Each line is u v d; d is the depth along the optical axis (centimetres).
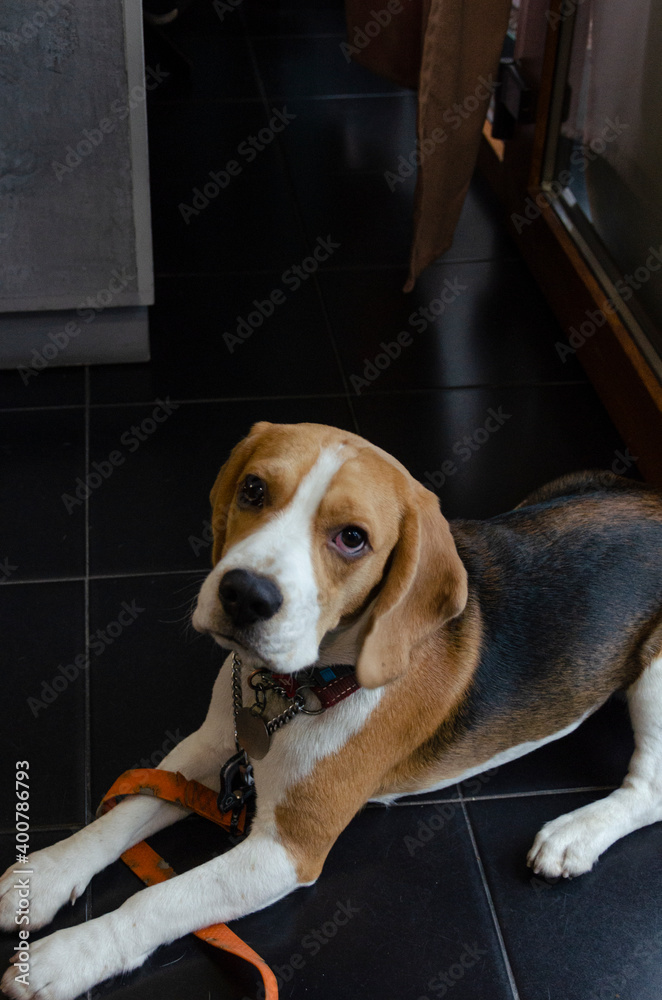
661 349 286
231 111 448
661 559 203
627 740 220
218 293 343
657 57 275
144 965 171
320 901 185
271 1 540
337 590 156
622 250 311
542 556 200
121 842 181
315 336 328
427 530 163
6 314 291
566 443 295
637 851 199
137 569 245
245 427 290
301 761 172
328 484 152
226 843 191
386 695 177
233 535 158
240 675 183
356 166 414
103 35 244
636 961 180
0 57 243
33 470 270
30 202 268
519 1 351
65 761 202
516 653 191
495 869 193
